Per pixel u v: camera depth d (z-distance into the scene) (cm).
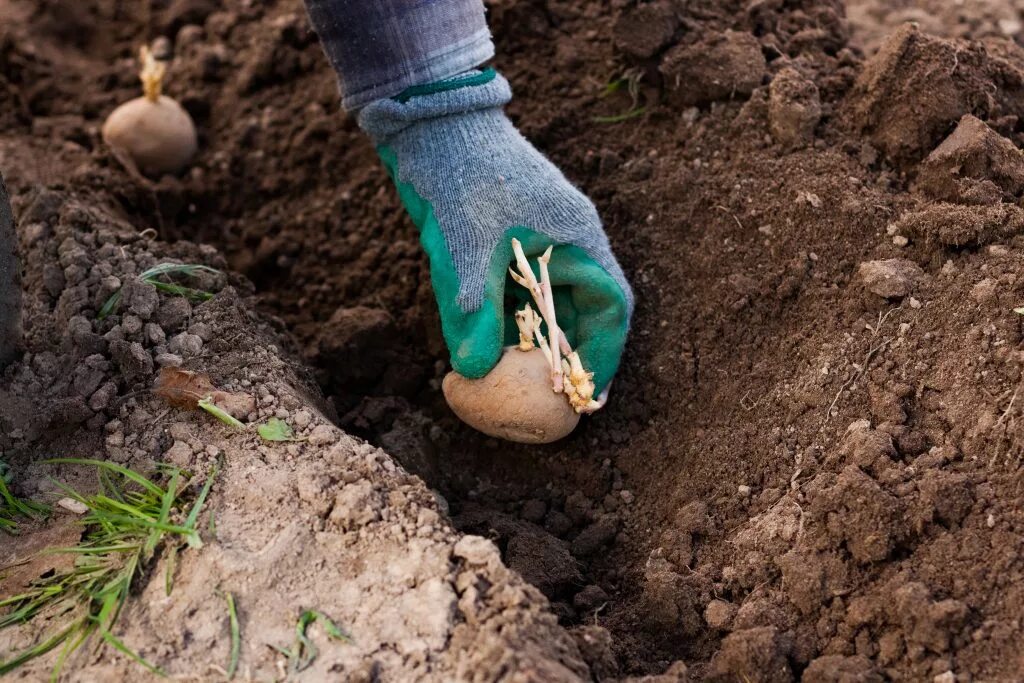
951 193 99
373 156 116
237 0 126
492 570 89
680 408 100
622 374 102
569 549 98
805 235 101
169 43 126
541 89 112
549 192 99
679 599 93
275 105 120
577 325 99
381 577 90
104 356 98
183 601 89
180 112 117
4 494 93
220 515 92
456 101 100
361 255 112
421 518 92
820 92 106
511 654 86
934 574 90
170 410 96
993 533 90
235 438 95
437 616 88
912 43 103
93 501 92
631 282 104
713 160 105
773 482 96
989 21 121
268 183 117
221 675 87
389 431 104
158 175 118
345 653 87
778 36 110
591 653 90
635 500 99
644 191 106
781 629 91
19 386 97
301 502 92
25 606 91
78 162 115
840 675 88
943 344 95
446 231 99
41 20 126
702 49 107
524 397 96
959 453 93
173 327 100
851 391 96
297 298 113
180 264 103
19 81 123
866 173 103
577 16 113
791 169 103
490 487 102
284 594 89
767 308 100
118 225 108
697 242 103
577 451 101
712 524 95
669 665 92
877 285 97
